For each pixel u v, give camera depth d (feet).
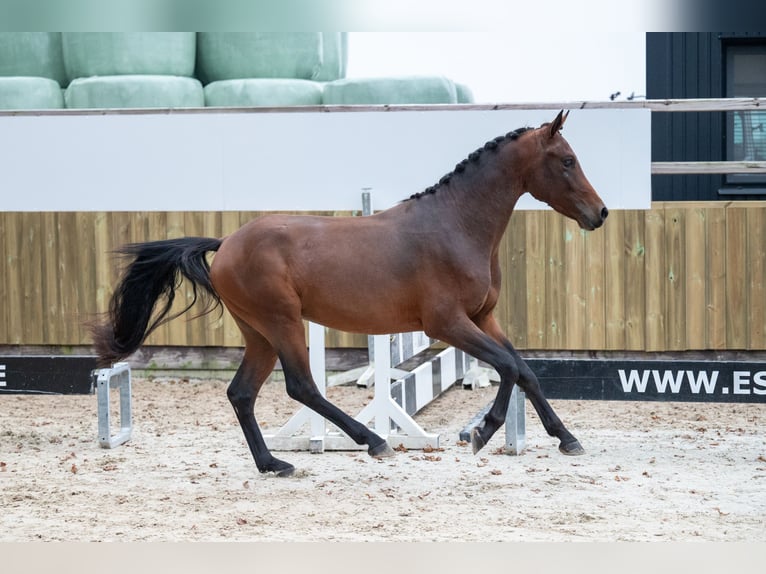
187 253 28.07
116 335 28.40
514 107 42.75
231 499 24.68
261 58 49.70
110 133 44.60
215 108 44.16
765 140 52.65
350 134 43.65
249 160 44.09
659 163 42.57
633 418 37.09
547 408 29.40
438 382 39.29
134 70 48.47
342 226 27.22
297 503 24.16
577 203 27.35
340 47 54.08
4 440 33.45
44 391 33.78
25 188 45.11
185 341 45.68
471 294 26.81
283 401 41.68
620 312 42.83
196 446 32.30
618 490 25.14
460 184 27.32
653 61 52.54
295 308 26.86
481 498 24.43
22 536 20.95
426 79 47.34
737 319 42.27
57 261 45.78
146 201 44.68
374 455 26.58
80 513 23.18
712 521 21.93
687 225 42.34
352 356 45.29
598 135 42.42
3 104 47.34
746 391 29.45
